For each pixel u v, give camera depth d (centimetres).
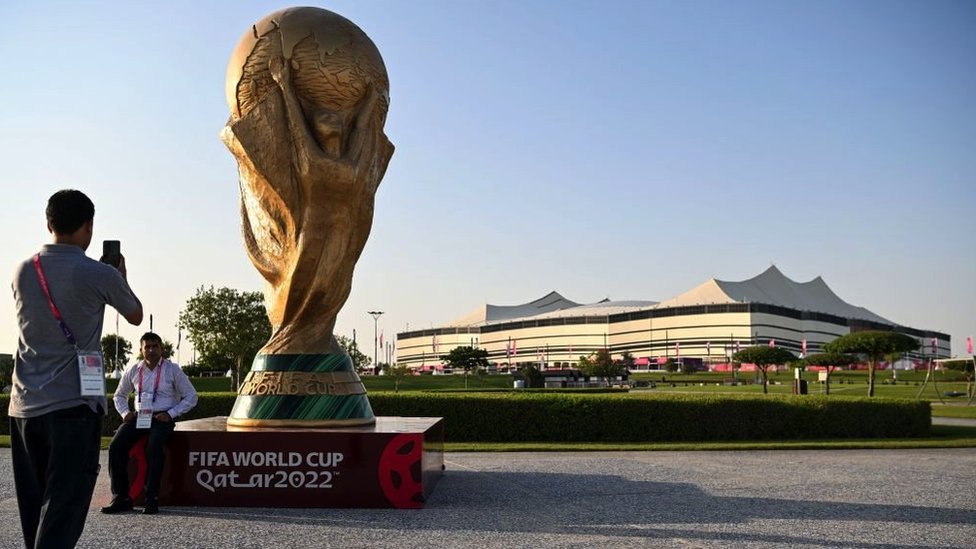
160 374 848
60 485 438
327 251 961
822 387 5669
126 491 830
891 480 1076
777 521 769
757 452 1508
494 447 1551
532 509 836
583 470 1187
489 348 15262
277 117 942
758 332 11831
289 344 983
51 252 464
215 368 5919
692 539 685
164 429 834
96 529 728
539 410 1798
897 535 705
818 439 1822
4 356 4625
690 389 5959
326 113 959
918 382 6975
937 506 859
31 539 453
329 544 662
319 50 955
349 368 1002
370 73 986
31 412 445
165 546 655
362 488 847
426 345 16362
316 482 850
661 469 1203
